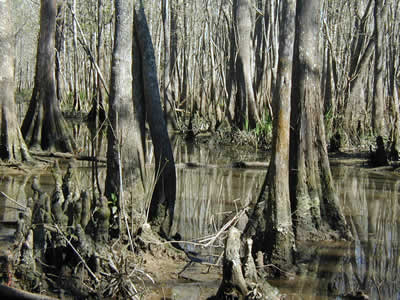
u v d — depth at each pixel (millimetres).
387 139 18094
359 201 10234
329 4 26328
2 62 12656
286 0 6570
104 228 5363
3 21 12727
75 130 21828
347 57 25797
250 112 21797
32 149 14797
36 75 15234
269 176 6426
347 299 5289
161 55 38000
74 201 5734
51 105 15227
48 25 15281
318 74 8094
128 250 6016
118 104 6457
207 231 7570
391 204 9992
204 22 30281
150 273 5699
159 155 6875
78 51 39469
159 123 6879
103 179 10672
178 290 5316
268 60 23234
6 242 6199
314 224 7863
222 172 13688
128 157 6496
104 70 25953
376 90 20609
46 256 5125
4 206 8367
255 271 4988
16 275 4766
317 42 8141
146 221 6469
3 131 12609
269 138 19797
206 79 32000
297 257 6801
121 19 6422
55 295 4812
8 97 12789
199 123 25766
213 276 5812
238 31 22031
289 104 6387
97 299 4859
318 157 8078
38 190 5457
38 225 5129
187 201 9727
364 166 15211
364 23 21734
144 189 6730
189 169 14234
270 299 4918
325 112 21359
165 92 26125
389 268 6387
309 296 5383
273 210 6289
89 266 5105
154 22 36719
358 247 7359
